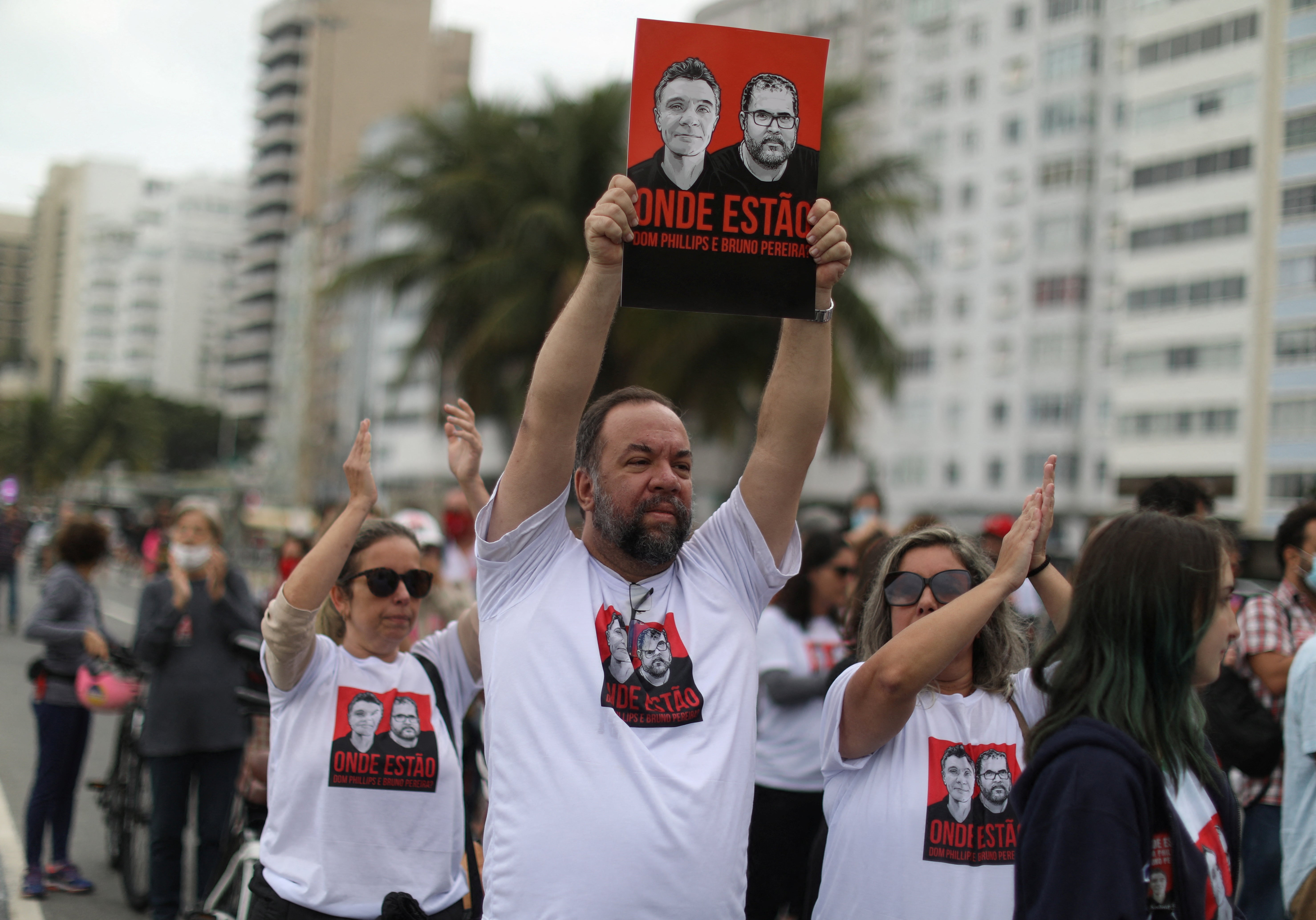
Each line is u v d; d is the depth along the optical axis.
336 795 3.59
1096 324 53.38
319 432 84.50
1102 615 2.45
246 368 107.25
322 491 82.25
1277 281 44.78
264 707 4.67
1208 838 2.40
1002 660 3.26
